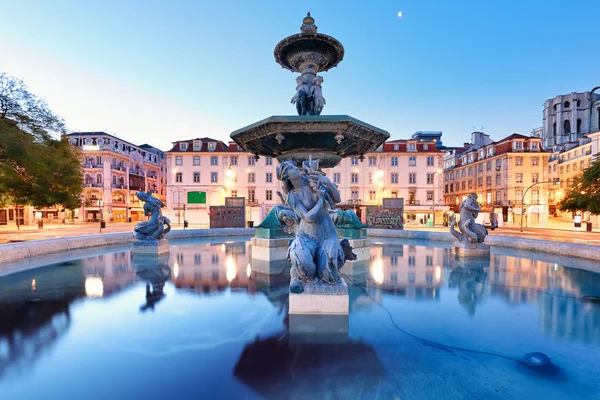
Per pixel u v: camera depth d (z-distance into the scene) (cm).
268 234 668
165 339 258
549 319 308
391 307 344
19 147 1546
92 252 788
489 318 311
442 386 195
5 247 624
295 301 318
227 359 226
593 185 1695
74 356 228
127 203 5206
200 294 392
